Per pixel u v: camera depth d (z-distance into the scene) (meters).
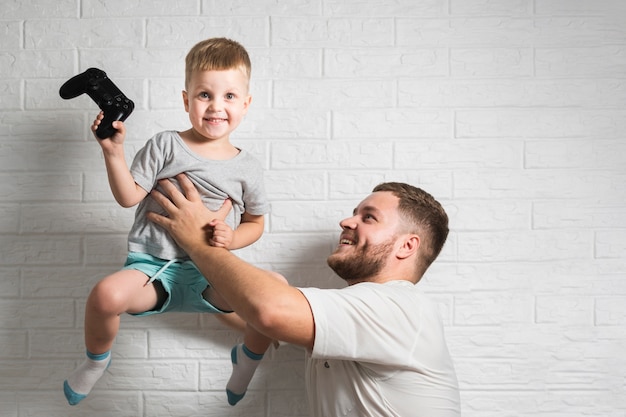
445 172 1.68
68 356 1.65
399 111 1.68
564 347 1.67
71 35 1.67
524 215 1.68
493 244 1.68
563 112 1.69
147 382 1.65
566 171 1.69
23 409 1.64
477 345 1.67
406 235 1.39
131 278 1.33
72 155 1.67
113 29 1.67
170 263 1.38
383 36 1.69
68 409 1.65
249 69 1.41
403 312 1.24
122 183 1.30
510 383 1.66
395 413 1.24
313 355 1.18
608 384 1.67
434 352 1.27
